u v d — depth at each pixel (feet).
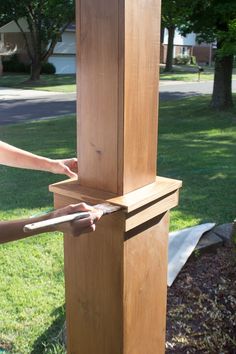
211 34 32.60
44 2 73.67
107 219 3.87
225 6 29.48
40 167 4.99
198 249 9.49
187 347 6.82
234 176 17.20
